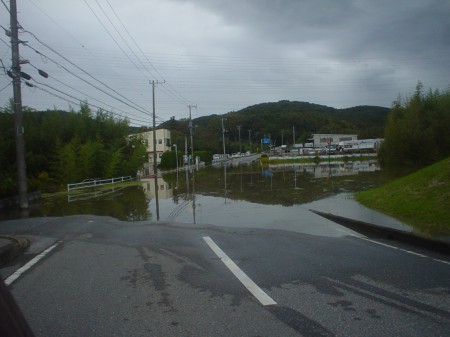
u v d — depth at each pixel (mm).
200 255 7445
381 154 45719
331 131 118125
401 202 13344
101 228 11547
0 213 18906
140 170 51656
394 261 6730
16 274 6367
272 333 3809
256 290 5156
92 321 4238
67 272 6410
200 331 3902
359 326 3936
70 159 34312
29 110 37125
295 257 7113
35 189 26531
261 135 129125
